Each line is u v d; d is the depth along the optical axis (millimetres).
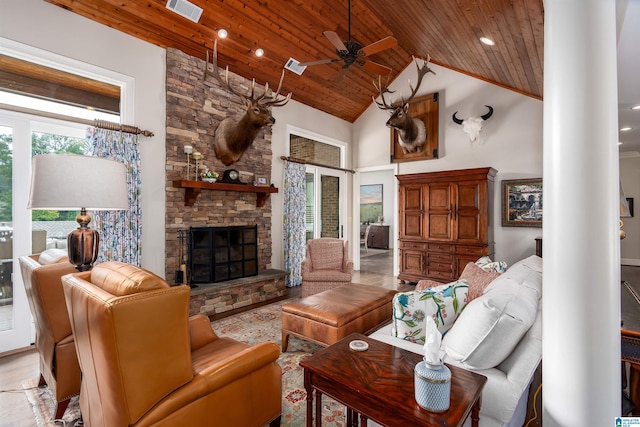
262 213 4879
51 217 3031
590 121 1115
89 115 3309
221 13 3590
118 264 1463
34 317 2113
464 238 4820
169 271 3758
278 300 4547
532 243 4801
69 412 1967
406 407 1084
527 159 4848
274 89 5098
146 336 1219
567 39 1151
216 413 1453
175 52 3789
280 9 3826
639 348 1514
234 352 1761
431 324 1184
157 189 3676
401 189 5469
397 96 6090
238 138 4160
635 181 7047
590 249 1116
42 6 2900
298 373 2459
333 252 4668
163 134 3725
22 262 2086
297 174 5422
